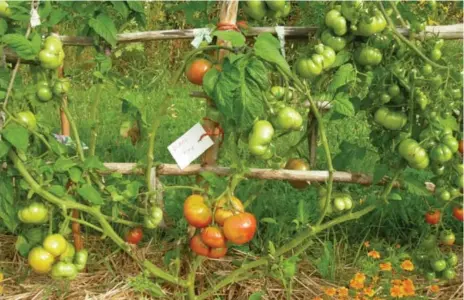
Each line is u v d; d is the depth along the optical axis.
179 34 1.55
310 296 1.72
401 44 1.47
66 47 3.43
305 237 1.59
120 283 1.73
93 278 1.77
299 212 1.64
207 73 1.39
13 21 1.53
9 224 1.52
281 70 1.42
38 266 1.46
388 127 1.51
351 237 2.00
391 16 1.52
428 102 1.47
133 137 1.66
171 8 1.75
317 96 1.53
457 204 1.60
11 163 1.49
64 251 1.49
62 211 1.55
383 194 1.57
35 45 1.42
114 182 1.64
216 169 1.61
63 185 1.62
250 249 1.92
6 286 1.74
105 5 1.53
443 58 1.51
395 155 1.57
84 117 2.83
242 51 1.44
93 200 1.47
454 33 1.50
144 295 1.70
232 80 1.35
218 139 1.60
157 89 3.45
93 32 1.56
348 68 1.44
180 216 1.94
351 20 1.42
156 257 1.84
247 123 1.37
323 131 1.49
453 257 1.69
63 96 1.53
